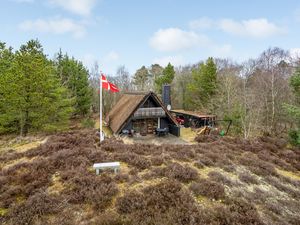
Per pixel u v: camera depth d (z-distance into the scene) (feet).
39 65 67.87
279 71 105.60
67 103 86.07
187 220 19.92
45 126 71.46
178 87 147.95
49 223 18.81
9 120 66.33
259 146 59.47
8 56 79.25
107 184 25.64
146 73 214.90
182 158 37.29
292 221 23.36
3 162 33.12
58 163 30.89
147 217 19.75
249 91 96.94
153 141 64.18
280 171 43.24
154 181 27.66
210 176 31.35
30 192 23.66
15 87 61.46
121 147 40.40
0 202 22.15
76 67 117.29
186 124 103.91
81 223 19.24
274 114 90.48
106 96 152.35
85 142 42.29
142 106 70.85
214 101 106.11
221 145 53.78
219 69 164.04
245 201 25.31
